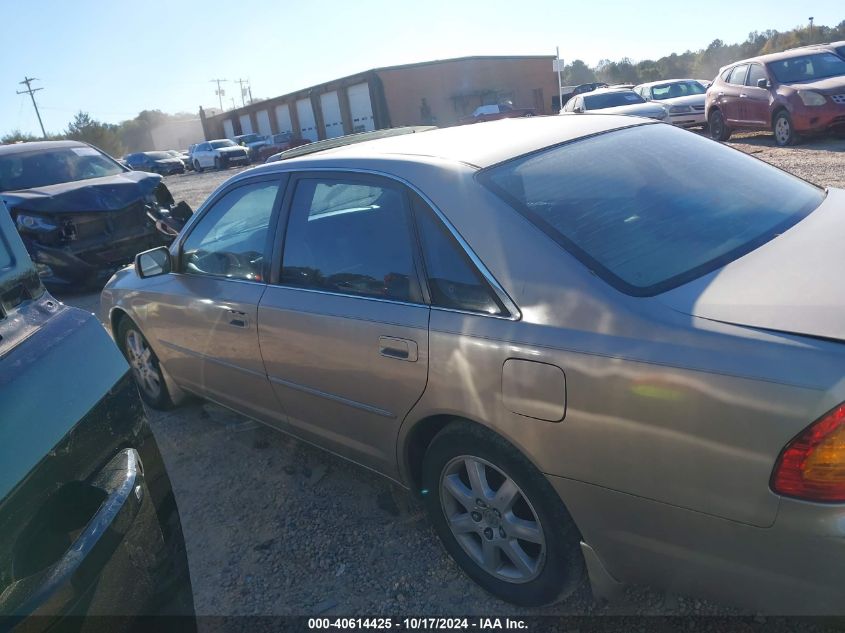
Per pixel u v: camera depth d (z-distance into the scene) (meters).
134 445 2.01
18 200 7.43
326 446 3.06
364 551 2.83
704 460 1.70
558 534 2.14
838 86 11.27
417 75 34.09
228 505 3.31
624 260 2.07
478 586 2.53
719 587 1.82
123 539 1.76
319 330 2.72
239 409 3.56
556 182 2.40
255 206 3.25
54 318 1.95
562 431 1.96
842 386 1.51
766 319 1.71
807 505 1.56
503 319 2.10
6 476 1.45
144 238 7.96
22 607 1.41
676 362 1.72
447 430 2.37
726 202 2.46
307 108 40.75
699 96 16.52
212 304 3.34
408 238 2.46
